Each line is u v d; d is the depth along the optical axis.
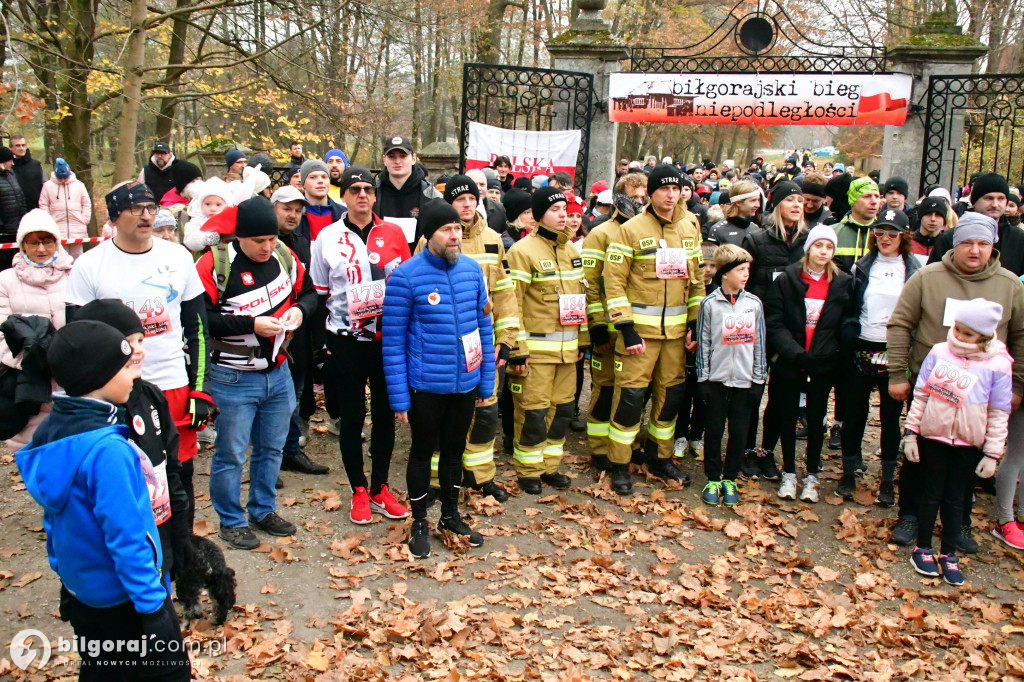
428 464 4.68
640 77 10.48
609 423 5.97
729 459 5.59
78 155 13.09
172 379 3.89
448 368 4.51
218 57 12.84
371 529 4.96
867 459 6.48
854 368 5.55
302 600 4.18
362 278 4.75
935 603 4.48
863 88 10.29
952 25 10.54
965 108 10.38
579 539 4.96
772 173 15.75
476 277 4.64
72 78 10.94
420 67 21.70
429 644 3.85
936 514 4.94
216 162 11.17
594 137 10.75
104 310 2.70
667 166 5.41
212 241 4.33
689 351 5.88
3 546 4.63
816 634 4.11
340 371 4.85
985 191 5.53
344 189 4.80
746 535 5.12
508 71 10.33
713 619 4.21
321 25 11.39
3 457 5.93
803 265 5.55
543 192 5.40
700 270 5.79
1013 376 4.91
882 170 11.02
